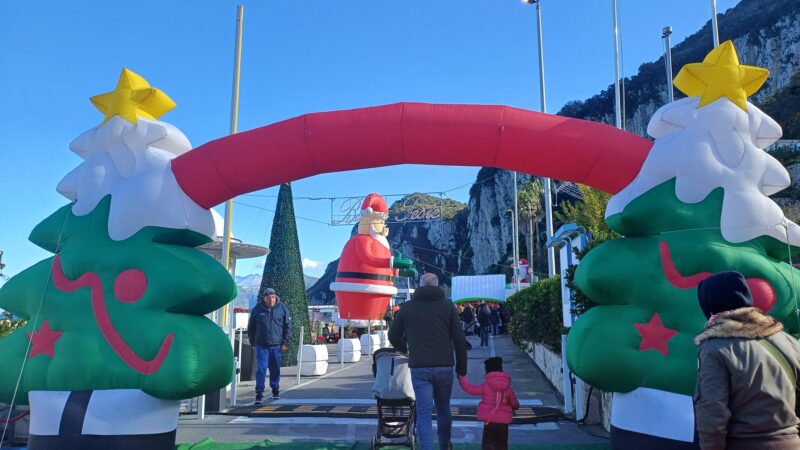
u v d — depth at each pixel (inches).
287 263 640.4
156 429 196.4
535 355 565.3
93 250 208.7
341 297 603.8
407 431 226.5
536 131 209.0
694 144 195.3
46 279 211.0
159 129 220.8
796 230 189.3
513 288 1326.3
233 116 349.1
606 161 206.4
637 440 185.5
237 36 354.3
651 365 186.1
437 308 211.6
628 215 195.3
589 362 190.5
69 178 224.1
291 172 219.5
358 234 613.9
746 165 193.6
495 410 206.5
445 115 213.8
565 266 305.0
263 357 349.4
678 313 186.4
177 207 212.1
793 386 105.7
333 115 218.8
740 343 105.0
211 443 242.1
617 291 193.9
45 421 196.5
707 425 102.9
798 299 185.6
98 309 202.2
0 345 210.8
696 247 186.9
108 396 195.5
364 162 220.5
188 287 198.5
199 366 193.8
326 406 329.7
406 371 227.1
